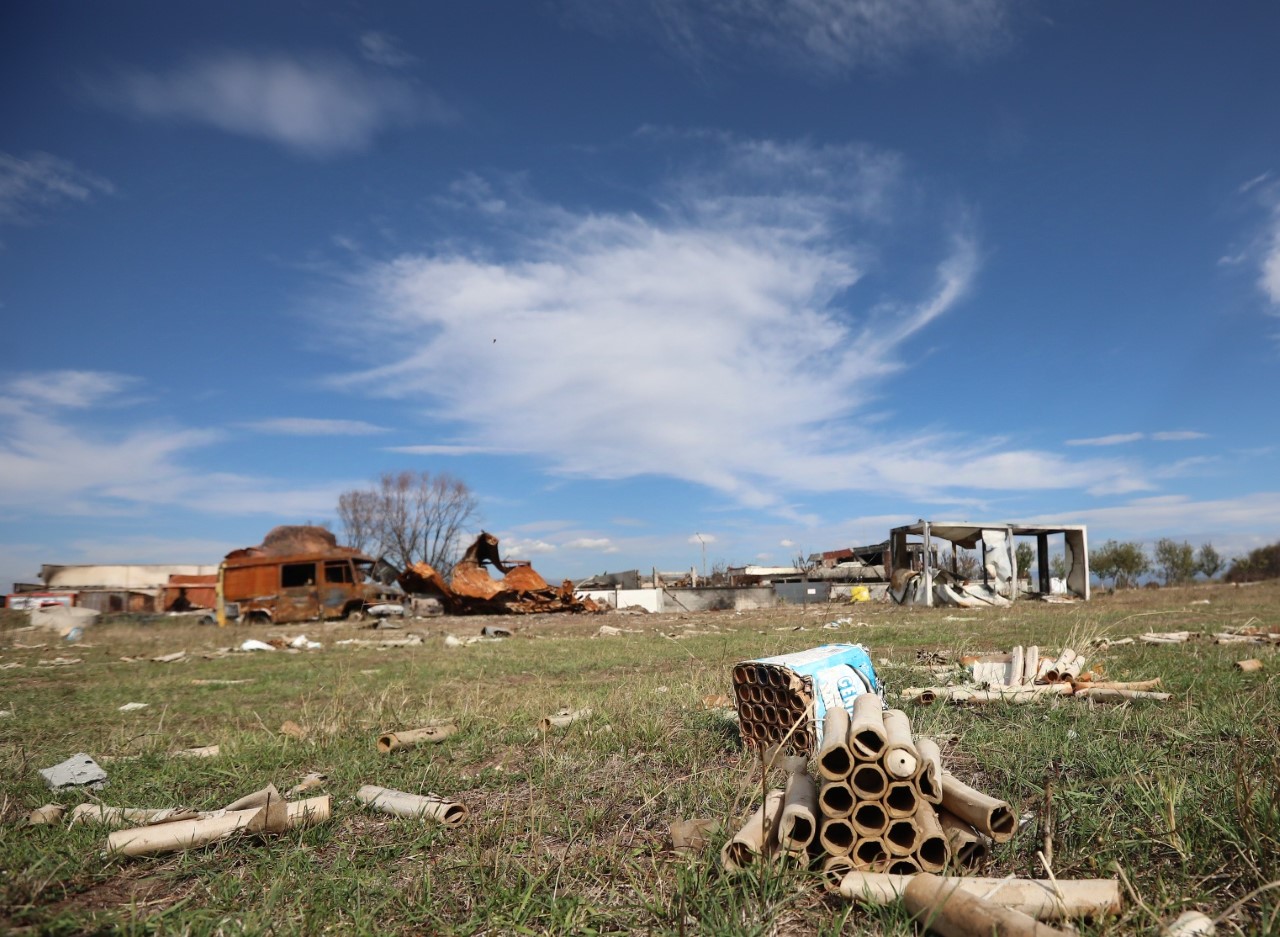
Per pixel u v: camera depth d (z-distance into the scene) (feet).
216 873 12.61
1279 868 10.31
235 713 30.07
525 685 35.65
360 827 14.84
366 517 216.74
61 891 12.02
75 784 18.37
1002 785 15.31
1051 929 8.44
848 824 11.16
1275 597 84.07
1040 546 105.09
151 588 151.94
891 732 11.57
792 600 136.05
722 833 12.41
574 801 15.79
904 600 104.27
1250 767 14.48
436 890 11.72
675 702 26.73
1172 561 162.50
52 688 39.83
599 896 11.27
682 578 169.99
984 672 28.43
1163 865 11.07
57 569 162.50
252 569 96.37
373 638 72.08
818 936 9.77
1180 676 26.68
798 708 18.22
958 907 9.14
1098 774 15.30
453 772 18.45
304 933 10.28
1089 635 40.65
